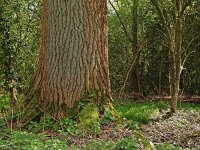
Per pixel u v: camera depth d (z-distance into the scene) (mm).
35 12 19953
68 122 9500
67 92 10086
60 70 10141
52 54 10234
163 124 11617
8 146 7250
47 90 10250
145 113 13430
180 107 16328
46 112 10047
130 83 25672
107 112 10031
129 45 27406
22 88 18062
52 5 10258
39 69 10695
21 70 18297
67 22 10141
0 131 8898
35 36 19656
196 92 24359
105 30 10625
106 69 10562
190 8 19953
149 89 26188
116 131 9359
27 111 10266
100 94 10266
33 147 6906
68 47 10133
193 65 23781
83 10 10172
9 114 10438
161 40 24188
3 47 17594
